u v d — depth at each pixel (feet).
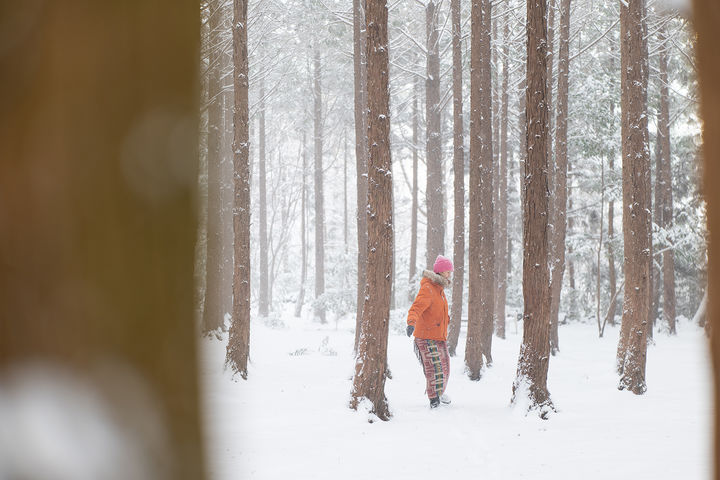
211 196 53.06
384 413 28.30
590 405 32.83
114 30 1.42
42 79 1.39
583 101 87.45
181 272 1.46
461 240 59.21
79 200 1.38
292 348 64.80
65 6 1.40
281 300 155.43
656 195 99.19
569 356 65.05
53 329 1.35
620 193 90.38
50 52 1.39
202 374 1.50
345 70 129.80
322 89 137.28
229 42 49.80
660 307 119.14
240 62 39.99
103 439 1.33
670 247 88.07
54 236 1.37
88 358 1.37
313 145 165.27
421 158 125.08
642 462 20.59
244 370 38.09
